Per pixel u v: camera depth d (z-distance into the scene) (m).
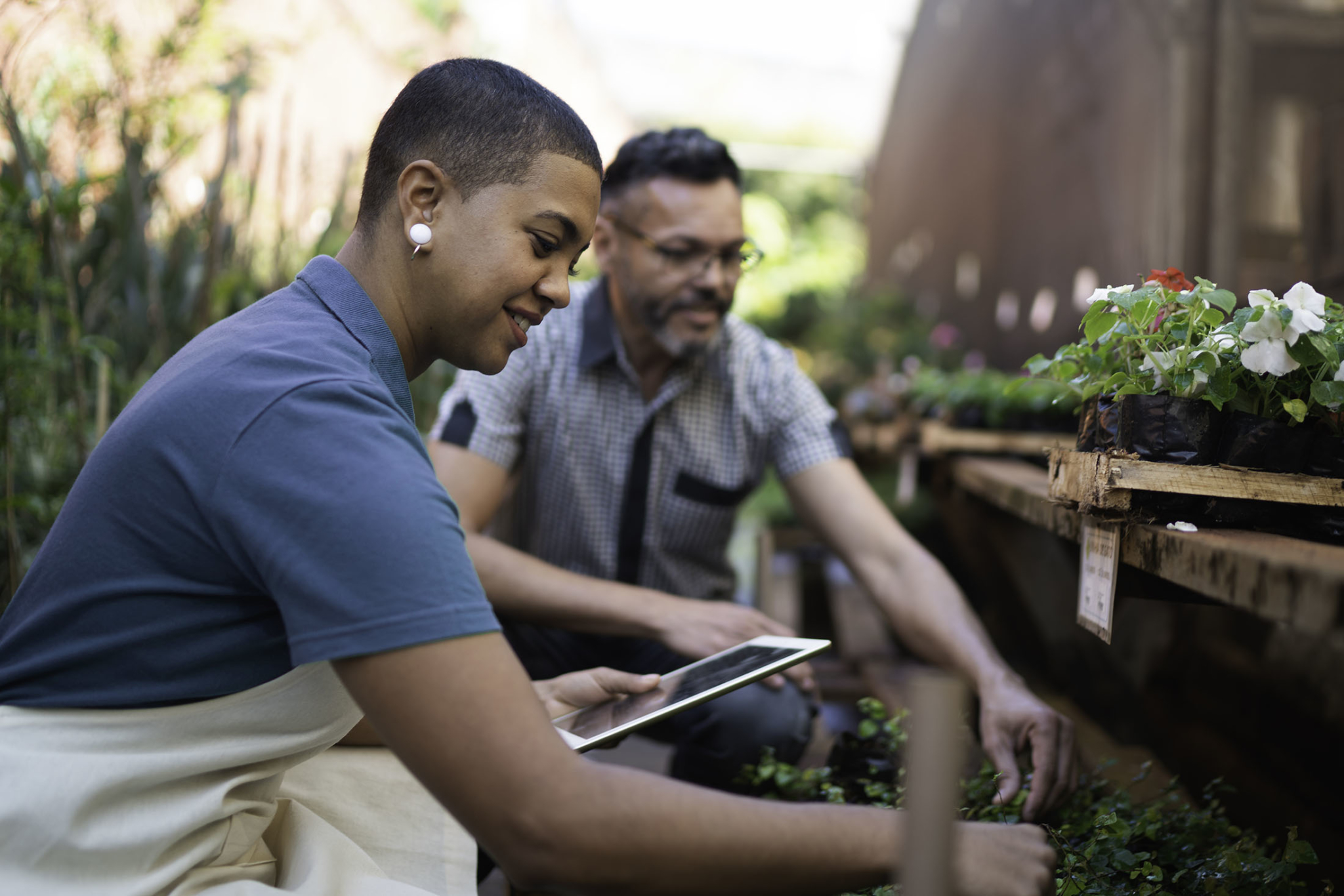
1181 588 1.42
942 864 0.75
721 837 0.96
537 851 0.93
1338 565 0.90
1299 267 2.88
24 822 1.01
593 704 1.60
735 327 2.37
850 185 16.16
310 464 0.99
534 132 1.16
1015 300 6.35
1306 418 1.36
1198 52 3.52
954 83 8.53
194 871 1.09
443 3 5.82
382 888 1.13
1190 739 2.20
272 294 1.23
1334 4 2.75
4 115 2.41
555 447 2.28
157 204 3.11
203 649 1.07
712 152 2.10
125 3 3.35
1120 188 4.27
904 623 1.99
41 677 1.09
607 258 2.24
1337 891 1.54
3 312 2.08
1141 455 1.36
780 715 1.92
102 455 1.10
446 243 1.17
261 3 4.55
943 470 3.43
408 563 0.95
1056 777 1.56
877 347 8.43
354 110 5.15
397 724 0.94
